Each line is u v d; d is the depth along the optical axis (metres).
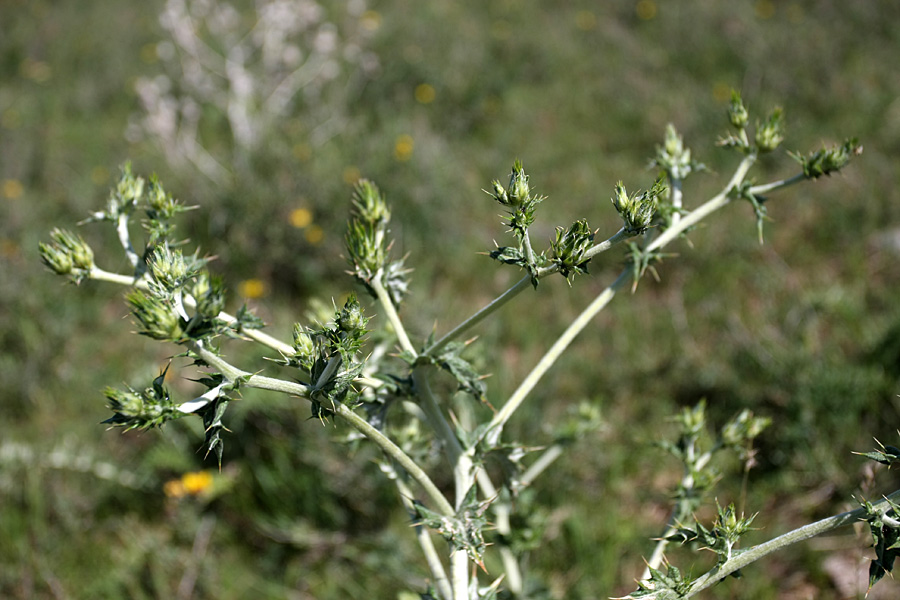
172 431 3.34
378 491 3.02
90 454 3.26
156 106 5.93
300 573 2.93
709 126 5.36
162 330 1.25
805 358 3.29
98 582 2.87
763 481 3.02
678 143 1.87
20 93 6.92
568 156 5.43
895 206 4.31
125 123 6.34
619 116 5.79
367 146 5.23
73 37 7.95
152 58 7.32
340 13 7.67
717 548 1.46
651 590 1.47
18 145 5.85
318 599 2.85
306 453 3.09
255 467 3.14
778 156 4.88
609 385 3.55
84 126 6.30
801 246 4.27
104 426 3.52
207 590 2.87
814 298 3.69
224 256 4.45
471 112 6.00
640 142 5.47
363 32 6.97
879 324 3.51
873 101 5.30
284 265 4.46
